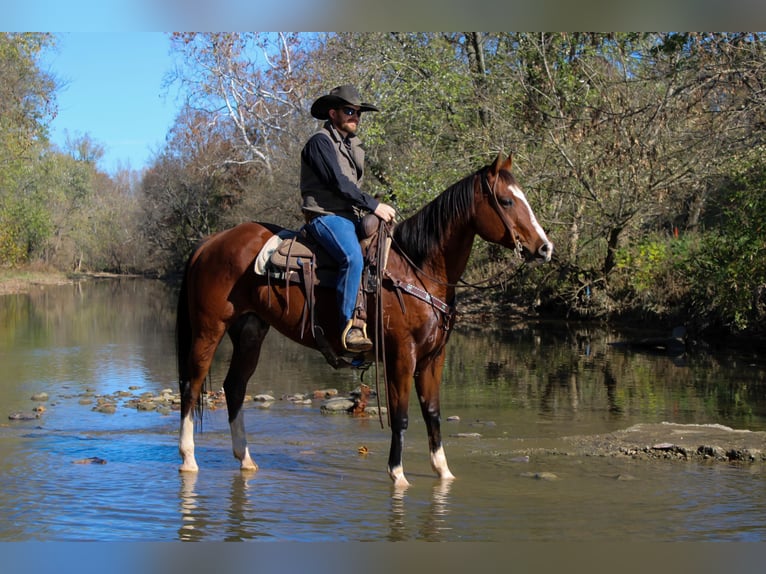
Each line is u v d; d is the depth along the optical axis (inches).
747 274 614.9
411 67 863.7
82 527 215.3
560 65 790.5
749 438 306.7
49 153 2117.4
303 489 251.4
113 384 479.2
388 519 222.1
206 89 1382.9
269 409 396.2
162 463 285.3
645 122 714.2
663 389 454.0
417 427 353.1
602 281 844.0
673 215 917.8
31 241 2155.5
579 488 251.1
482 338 727.1
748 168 635.5
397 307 249.8
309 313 256.8
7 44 1254.9
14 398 425.7
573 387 462.6
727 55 581.3
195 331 272.7
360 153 262.8
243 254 264.7
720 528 213.6
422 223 254.5
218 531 212.2
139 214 2586.1
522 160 776.9
